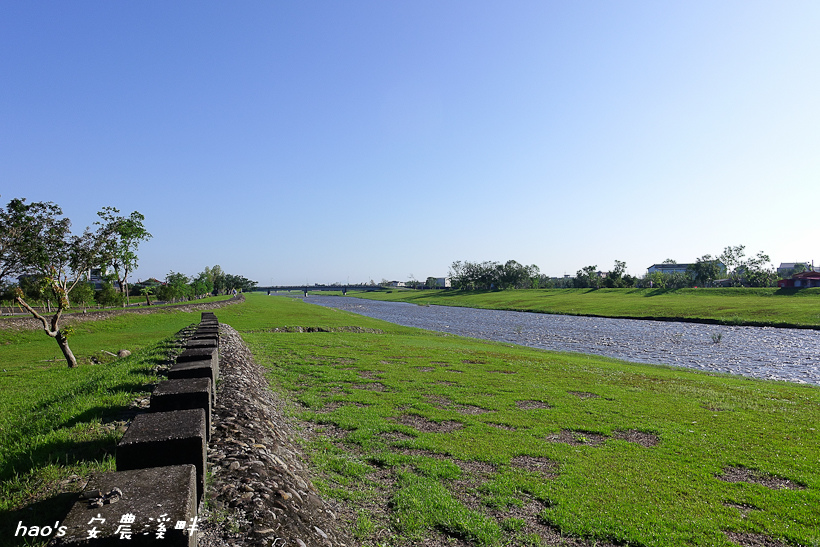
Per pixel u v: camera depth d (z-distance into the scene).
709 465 8.46
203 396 6.62
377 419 10.93
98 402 9.19
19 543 4.09
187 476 3.89
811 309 51.25
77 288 53.34
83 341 30.17
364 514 6.39
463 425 10.75
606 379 17.11
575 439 9.94
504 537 5.99
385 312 78.38
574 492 7.24
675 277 115.38
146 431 4.86
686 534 6.09
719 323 49.88
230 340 19.31
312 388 14.30
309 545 4.74
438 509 6.57
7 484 5.37
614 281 124.38
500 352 25.34
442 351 24.14
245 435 7.30
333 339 28.48
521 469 8.17
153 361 14.53
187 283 104.56
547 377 17.22
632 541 5.95
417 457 8.56
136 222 24.31
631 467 8.30
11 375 18.36
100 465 5.88
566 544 5.92
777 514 6.66
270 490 5.52
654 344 35.06
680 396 14.26
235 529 4.50
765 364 26.06
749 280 104.19
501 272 165.00
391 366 18.58
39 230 20.81
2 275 20.61
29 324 31.88
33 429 7.88
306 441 9.35
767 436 10.19
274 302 87.19
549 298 100.12
